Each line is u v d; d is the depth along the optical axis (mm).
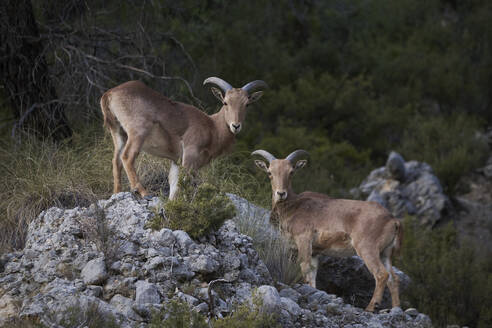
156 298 16562
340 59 78500
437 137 71562
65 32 39250
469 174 67750
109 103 23094
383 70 80062
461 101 82812
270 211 30266
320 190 53531
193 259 18250
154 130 23172
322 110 69312
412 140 70188
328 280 28922
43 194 25516
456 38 91062
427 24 90875
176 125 23500
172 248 18562
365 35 84688
